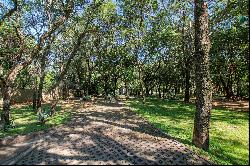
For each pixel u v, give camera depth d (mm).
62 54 43688
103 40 54781
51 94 61156
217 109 34188
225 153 15086
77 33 35188
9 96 23047
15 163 12766
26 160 13258
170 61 58812
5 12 24000
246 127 22281
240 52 39188
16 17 25016
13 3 23188
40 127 22438
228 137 18797
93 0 26547
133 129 20953
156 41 42250
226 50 41188
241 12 21484
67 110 34750
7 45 28750
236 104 41938
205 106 15570
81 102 48250
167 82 68375
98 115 29203
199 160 13211
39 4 27078
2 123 22250
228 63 45312
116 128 21406
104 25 38156
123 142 16828
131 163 12688
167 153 14289
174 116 27672
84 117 27719
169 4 39000
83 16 28078
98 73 66938
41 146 15977
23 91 54406
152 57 48625
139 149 15117
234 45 38594
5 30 26453
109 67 64438
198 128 15656
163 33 40125
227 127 22188
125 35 44719
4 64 31094
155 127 21516
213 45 37969
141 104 41625
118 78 72562
